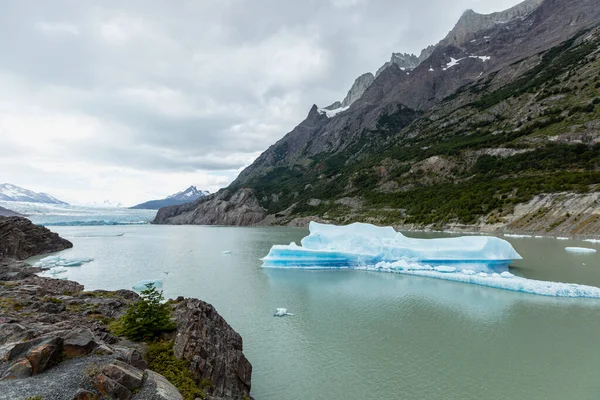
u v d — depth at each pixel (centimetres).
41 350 1197
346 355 2161
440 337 2441
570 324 2661
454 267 4731
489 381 1844
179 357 1482
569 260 4994
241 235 11562
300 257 5281
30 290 2645
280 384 1814
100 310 2220
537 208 8150
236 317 2908
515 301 3291
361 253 5319
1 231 5825
